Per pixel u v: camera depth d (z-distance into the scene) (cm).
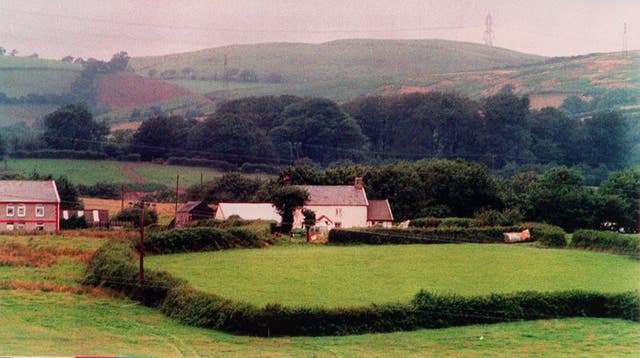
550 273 15125
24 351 10000
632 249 17712
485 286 13650
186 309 11844
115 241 17175
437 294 11900
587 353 10381
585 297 12325
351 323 11150
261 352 10119
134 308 12544
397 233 19638
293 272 15125
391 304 11525
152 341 10612
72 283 14050
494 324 11750
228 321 11212
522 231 19875
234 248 18100
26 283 13862
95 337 10781
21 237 19100
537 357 10162
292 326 11019
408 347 10462
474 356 10144
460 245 19025
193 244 17612
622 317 12231
